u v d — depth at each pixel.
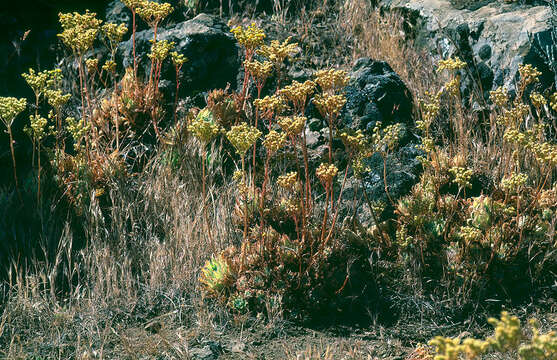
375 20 7.07
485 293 4.30
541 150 4.29
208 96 5.86
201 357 3.75
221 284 4.25
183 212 4.82
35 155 5.27
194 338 3.93
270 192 4.81
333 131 5.50
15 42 6.43
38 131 4.63
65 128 5.53
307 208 4.46
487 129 5.64
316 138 5.48
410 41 6.69
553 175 5.05
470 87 5.86
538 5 6.13
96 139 5.17
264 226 4.50
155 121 5.34
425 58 6.38
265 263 4.25
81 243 4.70
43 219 4.74
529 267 4.40
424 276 4.39
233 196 4.96
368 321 4.15
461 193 4.96
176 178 5.05
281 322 4.09
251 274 4.25
